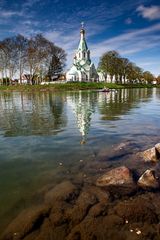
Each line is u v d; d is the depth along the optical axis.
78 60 132.62
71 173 7.64
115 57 111.94
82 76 127.44
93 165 8.27
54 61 106.50
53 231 4.84
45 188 6.64
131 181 6.84
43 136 12.64
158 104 31.08
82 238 4.64
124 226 4.97
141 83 150.50
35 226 5.00
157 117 19.05
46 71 102.38
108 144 10.90
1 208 5.68
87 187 6.62
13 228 4.93
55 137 12.38
